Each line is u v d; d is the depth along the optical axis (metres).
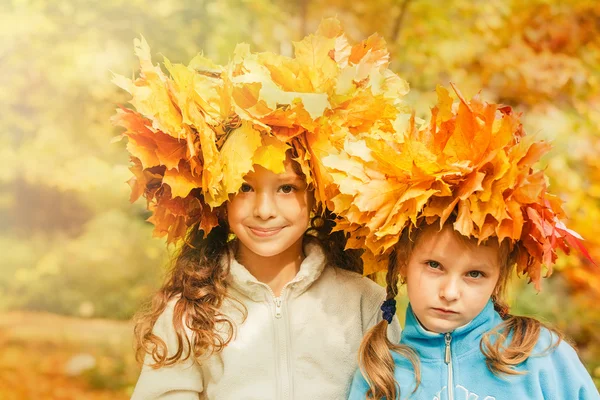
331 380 1.99
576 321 4.40
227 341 1.93
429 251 1.69
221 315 1.97
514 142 1.62
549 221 1.64
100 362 5.82
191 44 5.34
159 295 2.04
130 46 5.59
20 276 7.07
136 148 1.69
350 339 2.02
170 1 5.37
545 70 5.05
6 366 5.75
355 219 1.68
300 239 2.05
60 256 7.19
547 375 1.72
